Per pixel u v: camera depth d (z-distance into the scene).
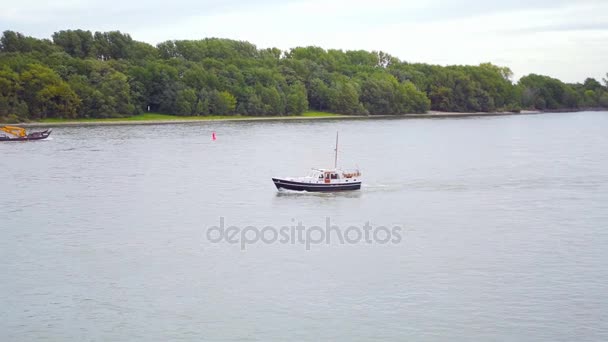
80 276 77.12
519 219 102.31
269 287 74.00
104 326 64.88
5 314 67.25
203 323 65.44
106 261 82.12
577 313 67.44
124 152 179.12
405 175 143.50
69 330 64.06
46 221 100.19
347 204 113.38
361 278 76.56
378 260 82.81
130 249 86.69
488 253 85.25
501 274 77.81
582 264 81.06
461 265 80.94
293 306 69.25
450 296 71.50
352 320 66.06
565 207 110.19
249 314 67.31
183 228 96.81
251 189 125.88
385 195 121.00
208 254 85.00
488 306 69.12
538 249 86.88
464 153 184.38
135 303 69.88
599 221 100.69
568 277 76.81
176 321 65.88
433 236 93.12
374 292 72.62
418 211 108.19
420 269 79.62
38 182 131.00
